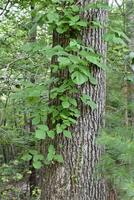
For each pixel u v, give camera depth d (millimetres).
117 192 4309
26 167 6930
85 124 4047
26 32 6512
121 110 4789
